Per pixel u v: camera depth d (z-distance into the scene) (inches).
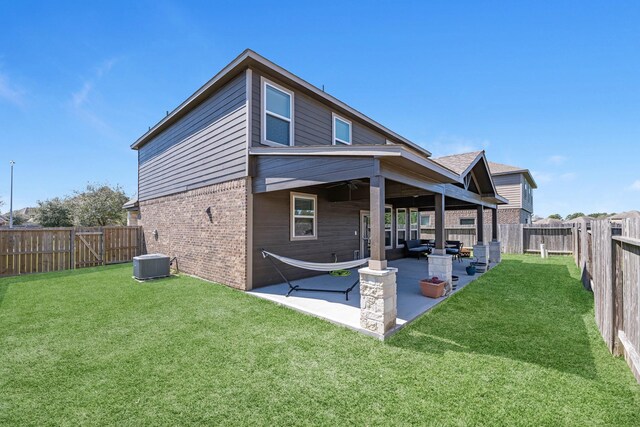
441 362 139.6
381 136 449.4
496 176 826.2
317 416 103.0
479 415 102.5
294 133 309.4
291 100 307.6
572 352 149.5
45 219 916.6
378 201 184.1
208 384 122.0
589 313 211.9
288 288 280.1
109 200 947.3
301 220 329.1
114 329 179.8
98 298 247.6
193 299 244.2
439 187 279.3
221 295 256.5
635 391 115.6
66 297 251.0
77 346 156.4
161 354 147.6
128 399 112.0
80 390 117.5
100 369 133.4
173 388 119.1
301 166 232.5
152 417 102.3
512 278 339.0
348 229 398.0
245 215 273.1
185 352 149.8
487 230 678.5
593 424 97.9
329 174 212.2
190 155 362.3
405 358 143.9
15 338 166.4
